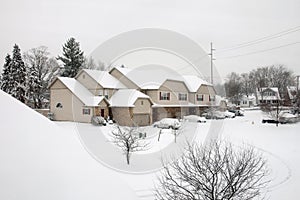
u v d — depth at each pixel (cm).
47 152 354
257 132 2239
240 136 2002
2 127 358
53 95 2930
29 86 3831
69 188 313
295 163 1253
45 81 4234
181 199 602
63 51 4194
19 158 319
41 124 411
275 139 1925
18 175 295
